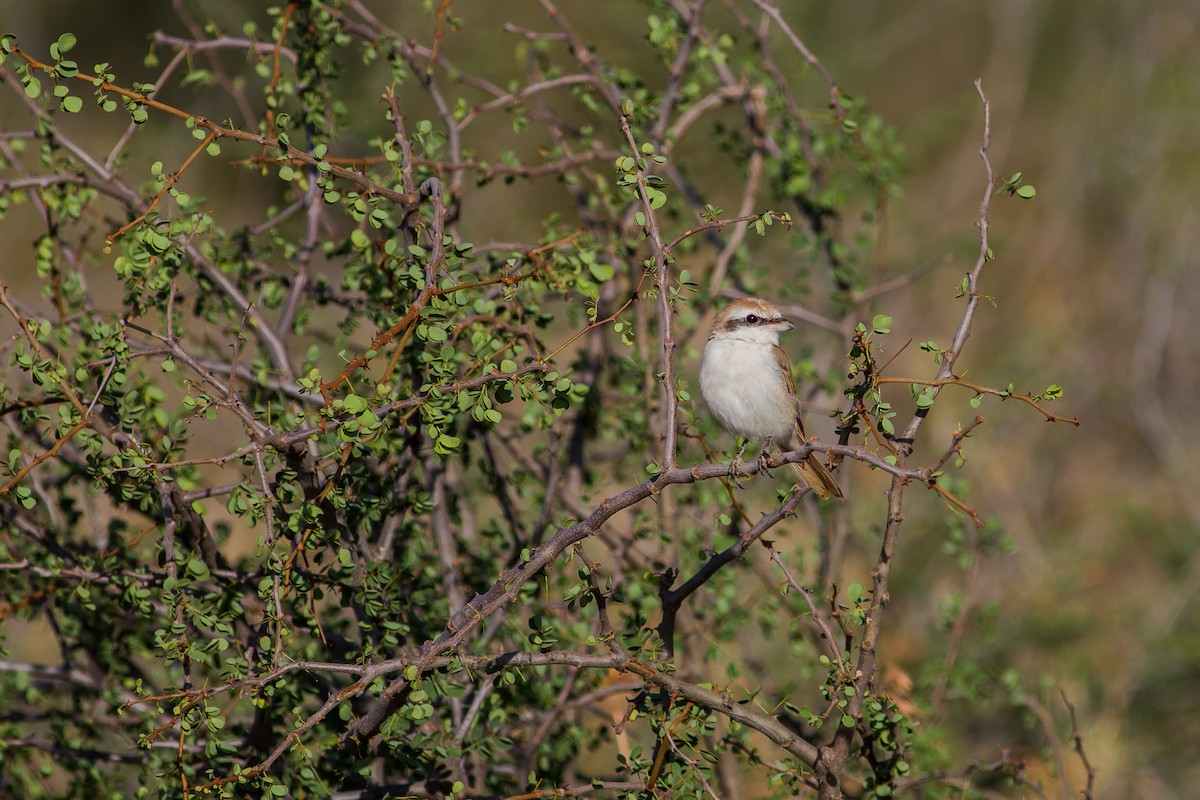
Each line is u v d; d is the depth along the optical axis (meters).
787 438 11.87
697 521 11.67
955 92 33.34
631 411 11.32
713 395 11.65
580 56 11.84
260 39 12.95
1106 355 24.05
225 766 8.83
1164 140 26.11
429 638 9.29
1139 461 22.36
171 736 9.20
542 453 11.85
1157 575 18.78
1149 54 27.66
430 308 7.66
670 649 8.16
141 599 8.36
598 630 10.42
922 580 16.47
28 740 9.56
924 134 22.52
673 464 7.46
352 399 7.27
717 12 23.00
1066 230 26.59
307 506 7.74
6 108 22.38
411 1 17.14
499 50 17.70
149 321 12.56
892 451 7.34
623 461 12.52
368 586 8.39
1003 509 19.09
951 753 11.82
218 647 7.68
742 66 12.65
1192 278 24.34
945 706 13.42
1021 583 17.33
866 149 12.71
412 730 8.84
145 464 7.54
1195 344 23.73
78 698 10.39
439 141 9.09
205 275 10.01
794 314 12.38
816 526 12.37
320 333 11.84
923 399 7.35
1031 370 21.80
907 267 20.44
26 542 10.08
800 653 10.66
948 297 24.27
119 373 8.35
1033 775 10.20
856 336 7.11
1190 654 15.62
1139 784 14.07
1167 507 20.44
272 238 10.35
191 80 10.99
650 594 10.21
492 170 10.77
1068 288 25.70
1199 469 20.91
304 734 8.83
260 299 10.70
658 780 7.77
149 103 7.40
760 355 11.49
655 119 11.82
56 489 11.02
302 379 7.59
